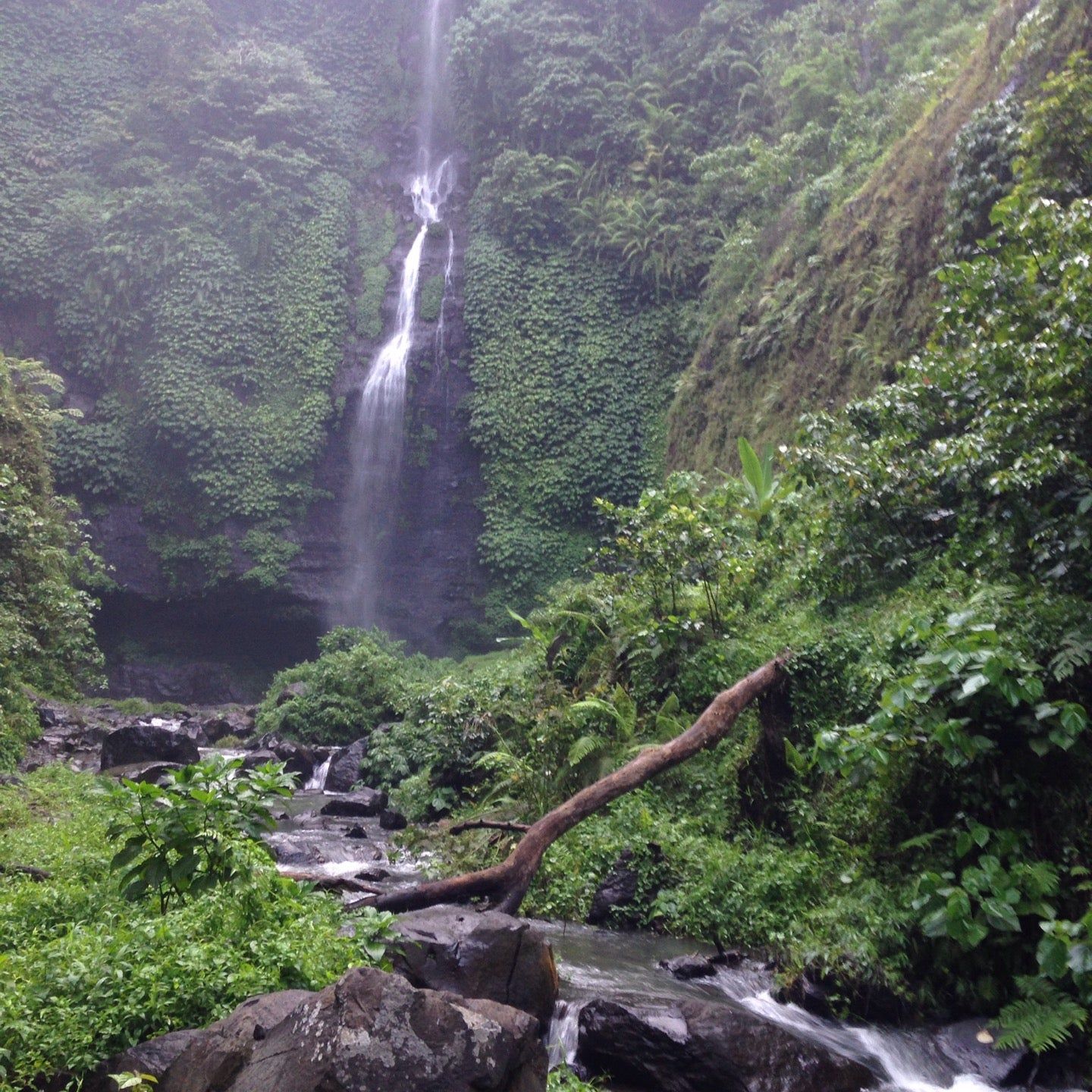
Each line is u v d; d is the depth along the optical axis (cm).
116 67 3112
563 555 2594
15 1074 341
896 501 818
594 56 2914
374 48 3428
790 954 584
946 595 718
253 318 2822
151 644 2752
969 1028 505
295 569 2683
